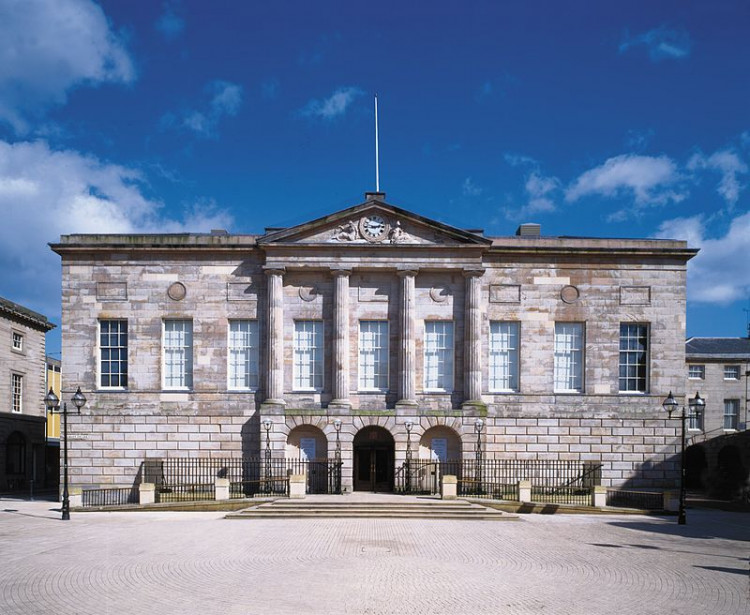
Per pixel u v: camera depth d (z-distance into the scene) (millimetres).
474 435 40719
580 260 43062
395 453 40375
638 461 42188
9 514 33969
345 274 41906
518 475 41562
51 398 32938
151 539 25188
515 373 42812
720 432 62438
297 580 18281
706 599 16734
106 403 41906
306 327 42594
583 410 42281
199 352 42219
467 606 15820
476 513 32219
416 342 42250
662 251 42875
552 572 19562
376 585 17719
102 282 42562
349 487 40125
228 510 34750
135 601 16219
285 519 31438
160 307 42469
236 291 42562
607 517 33625
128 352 42219
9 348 55000
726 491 49688
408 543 24422
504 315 42719
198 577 18672
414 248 41875
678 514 34594
